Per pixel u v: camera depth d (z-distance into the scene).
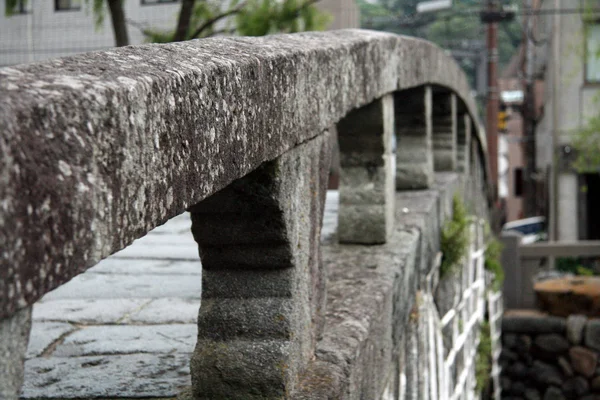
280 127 2.39
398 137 6.00
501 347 10.98
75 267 1.29
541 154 22.98
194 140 1.74
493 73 20.44
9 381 1.19
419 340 4.71
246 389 2.50
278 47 2.53
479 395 8.84
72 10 14.57
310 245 2.81
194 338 3.64
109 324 3.87
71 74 1.45
